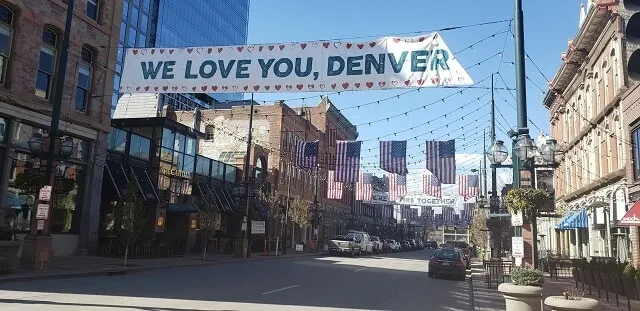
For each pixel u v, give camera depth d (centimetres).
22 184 1620
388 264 3312
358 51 1255
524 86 1155
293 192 5128
